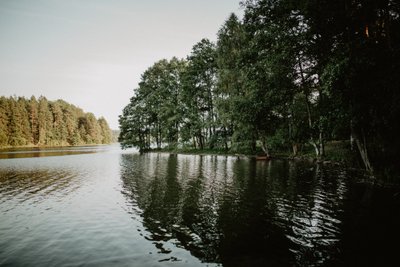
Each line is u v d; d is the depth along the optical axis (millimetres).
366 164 19172
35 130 111688
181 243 8516
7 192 16891
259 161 33094
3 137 95812
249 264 7059
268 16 23797
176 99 59719
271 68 24953
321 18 17641
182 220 10719
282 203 12844
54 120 124750
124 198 14711
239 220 10570
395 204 12227
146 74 68250
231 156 42156
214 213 11531
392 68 13984
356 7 15531
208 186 17406
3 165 33906
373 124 16406
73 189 17641
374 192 14617
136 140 67500
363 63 14305
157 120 67500
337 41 18406
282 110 35375
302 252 7691
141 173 24625
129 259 7480
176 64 61562
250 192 15344
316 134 31641
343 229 9359
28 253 7945
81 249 8188
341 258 7297
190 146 60969
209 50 50625
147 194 15516
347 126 21078
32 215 11820
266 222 10258
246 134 39250
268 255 7555
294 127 36312
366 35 15859
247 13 24938
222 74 40719
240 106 33688
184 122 54125
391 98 14609
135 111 66750
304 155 33656
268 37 24016
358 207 11844
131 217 11266
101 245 8469
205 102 52688
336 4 16109
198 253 7785
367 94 15727
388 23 14844
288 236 8867
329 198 13492
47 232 9695
